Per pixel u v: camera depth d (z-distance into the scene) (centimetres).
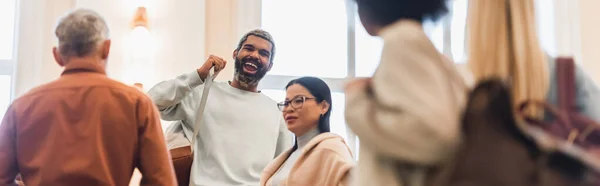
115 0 438
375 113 120
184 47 437
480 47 134
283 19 489
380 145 119
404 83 118
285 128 340
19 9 438
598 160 116
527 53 132
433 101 114
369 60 493
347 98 129
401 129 114
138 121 217
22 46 431
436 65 121
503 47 133
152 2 440
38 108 214
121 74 425
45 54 430
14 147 216
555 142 117
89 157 207
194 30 441
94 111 212
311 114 261
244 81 337
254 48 338
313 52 488
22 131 213
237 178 312
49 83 220
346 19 496
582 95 139
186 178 304
